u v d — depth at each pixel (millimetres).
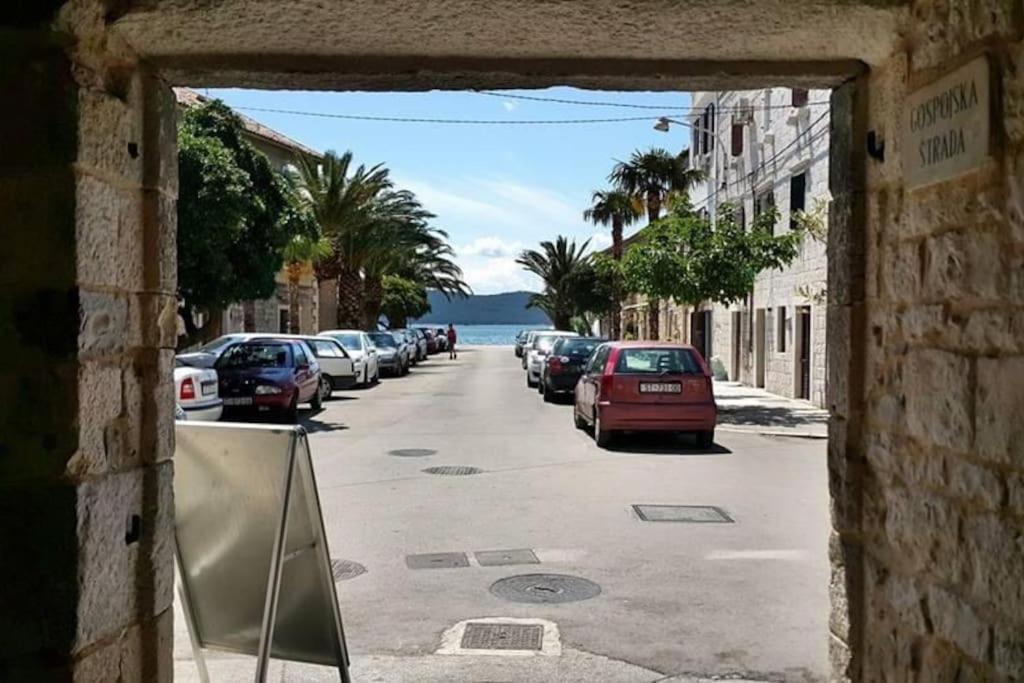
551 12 3096
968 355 2830
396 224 39562
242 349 17391
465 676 4824
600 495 9773
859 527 3691
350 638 5406
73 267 2822
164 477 3438
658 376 13141
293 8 3027
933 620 3064
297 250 24234
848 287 3699
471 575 6699
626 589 6352
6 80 2809
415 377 31734
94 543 2949
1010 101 2561
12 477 2822
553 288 56156
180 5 2971
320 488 10227
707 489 10141
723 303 19078
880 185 3504
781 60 3602
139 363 3332
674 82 3750
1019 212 2527
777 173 22656
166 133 3502
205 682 4098
